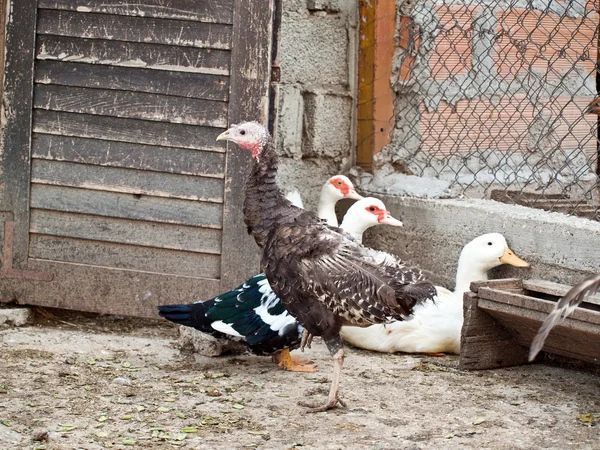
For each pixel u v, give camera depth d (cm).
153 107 690
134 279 706
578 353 600
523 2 784
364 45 816
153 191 698
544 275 651
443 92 793
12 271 719
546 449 483
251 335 598
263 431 503
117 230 707
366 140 823
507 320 618
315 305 535
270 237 543
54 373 594
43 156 707
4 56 711
